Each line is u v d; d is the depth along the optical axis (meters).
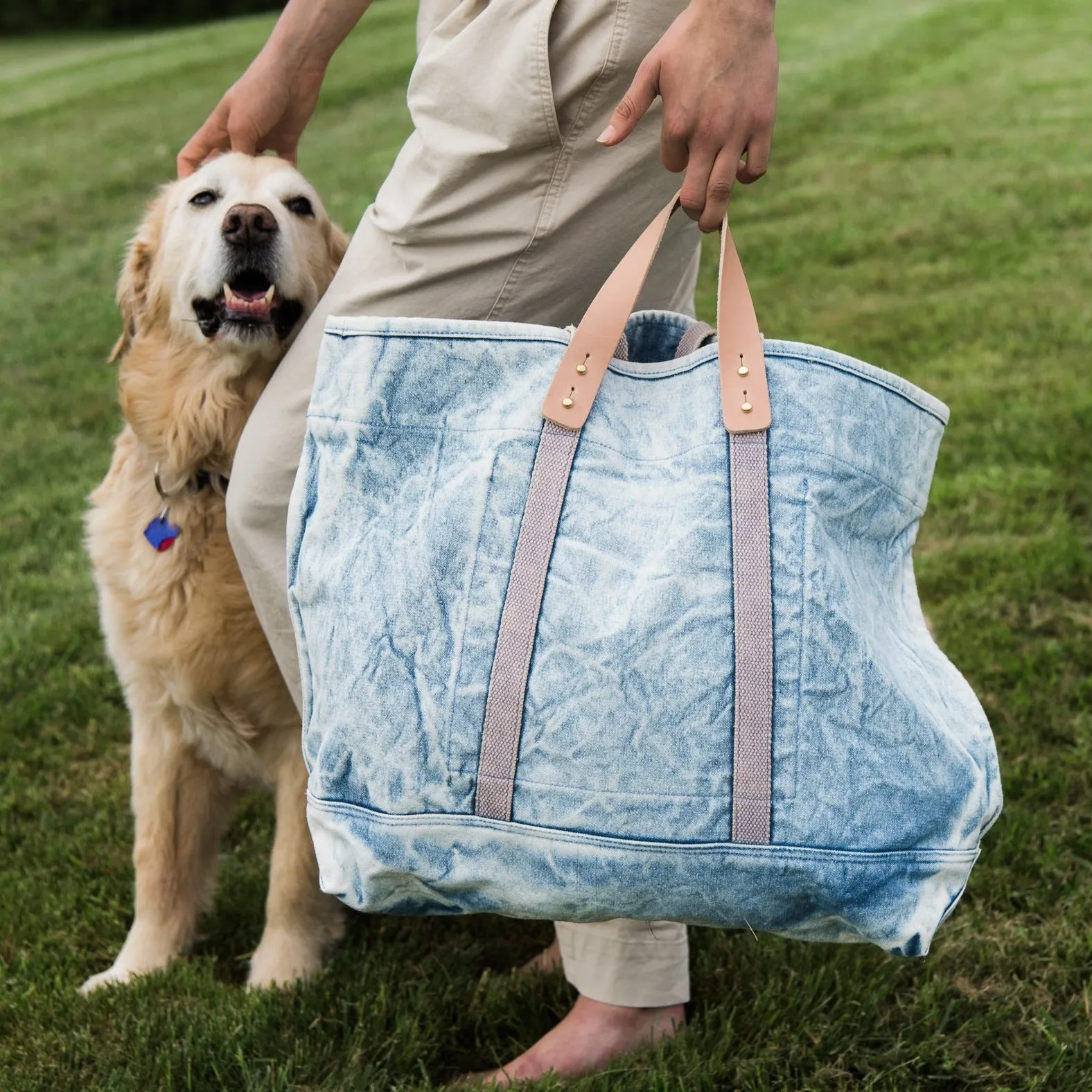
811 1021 1.98
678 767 1.36
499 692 1.39
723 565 1.38
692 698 1.36
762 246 8.07
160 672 2.34
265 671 2.29
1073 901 2.25
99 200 11.27
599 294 1.50
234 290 2.54
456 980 2.14
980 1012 2.01
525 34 1.70
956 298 6.58
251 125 2.55
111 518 2.44
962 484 4.21
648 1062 1.88
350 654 1.46
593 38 1.70
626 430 1.47
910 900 1.39
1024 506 4.02
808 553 1.39
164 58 19.89
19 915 2.41
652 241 1.52
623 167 1.78
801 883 1.37
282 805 2.34
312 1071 1.89
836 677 1.37
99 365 6.70
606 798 1.37
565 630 1.38
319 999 2.06
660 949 1.95
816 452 1.43
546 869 1.40
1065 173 9.23
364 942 2.29
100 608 2.46
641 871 1.38
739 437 1.43
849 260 7.74
